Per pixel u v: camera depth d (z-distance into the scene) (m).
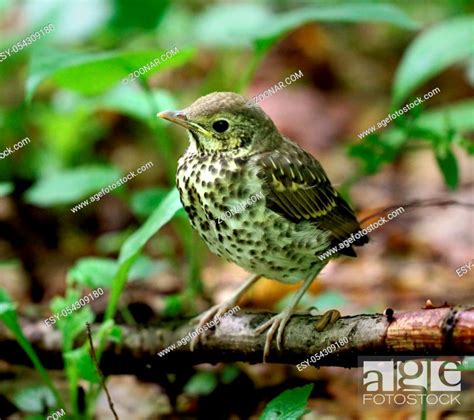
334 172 17.20
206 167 8.24
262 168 8.19
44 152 15.88
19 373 10.23
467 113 13.47
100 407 9.95
